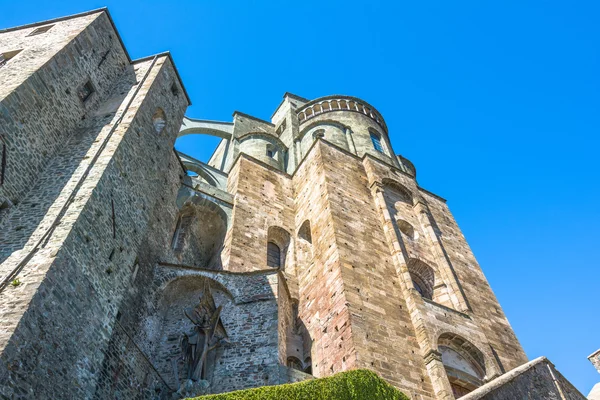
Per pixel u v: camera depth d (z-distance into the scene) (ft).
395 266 91.45
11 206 62.23
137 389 58.90
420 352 76.23
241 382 61.98
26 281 50.52
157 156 86.58
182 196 98.02
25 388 44.11
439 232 120.88
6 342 43.83
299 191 116.37
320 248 92.89
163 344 69.92
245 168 116.88
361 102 160.45
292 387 47.52
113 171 70.28
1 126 63.31
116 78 95.45
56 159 72.43
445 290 96.94
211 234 104.37
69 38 84.48
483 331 91.35
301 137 145.38
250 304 72.18
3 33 94.07
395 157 145.79
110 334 58.65
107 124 80.28
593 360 102.68
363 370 51.75
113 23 97.60
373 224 100.17
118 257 65.98
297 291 89.97
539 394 60.13
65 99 78.23
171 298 76.02
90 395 51.78
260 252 97.09
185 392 59.93
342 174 110.52
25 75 71.61
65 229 57.52
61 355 49.70
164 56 101.55
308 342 79.05
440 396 69.26
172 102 98.78
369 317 75.87
